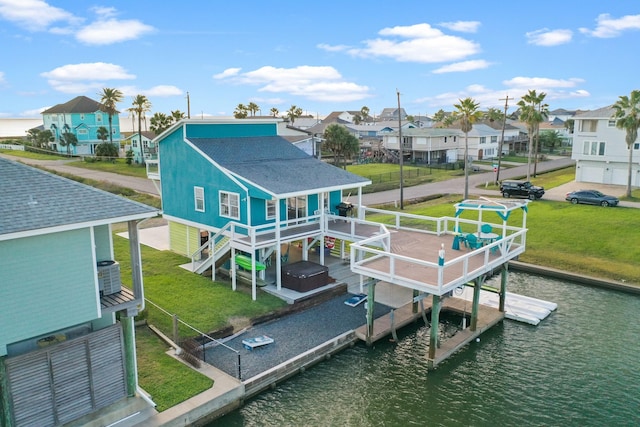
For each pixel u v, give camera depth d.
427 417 15.31
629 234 32.88
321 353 18.47
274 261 27.20
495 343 20.19
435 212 42.81
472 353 19.34
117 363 13.82
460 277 18.30
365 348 19.58
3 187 12.46
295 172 26.67
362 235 24.84
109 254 14.61
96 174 62.62
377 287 25.41
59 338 13.25
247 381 15.95
